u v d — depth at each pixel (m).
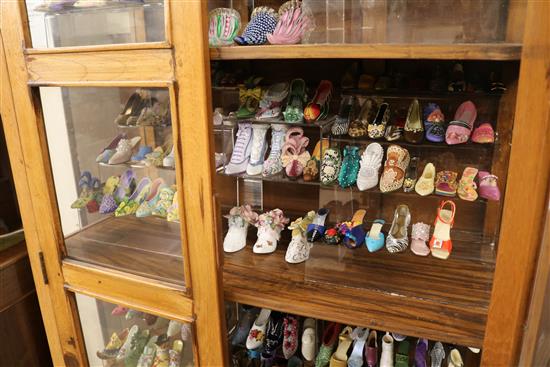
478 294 1.09
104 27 1.11
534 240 0.84
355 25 1.06
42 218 1.24
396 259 1.24
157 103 1.24
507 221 0.84
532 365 0.95
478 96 1.16
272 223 1.40
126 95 1.29
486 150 1.17
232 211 1.43
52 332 1.39
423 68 1.29
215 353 1.15
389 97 1.25
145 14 1.03
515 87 1.08
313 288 1.16
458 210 1.28
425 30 0.98
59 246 1.26
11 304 1.45
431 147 1.21
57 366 1.44
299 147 1.34
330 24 1.09
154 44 0.95
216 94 1.45
